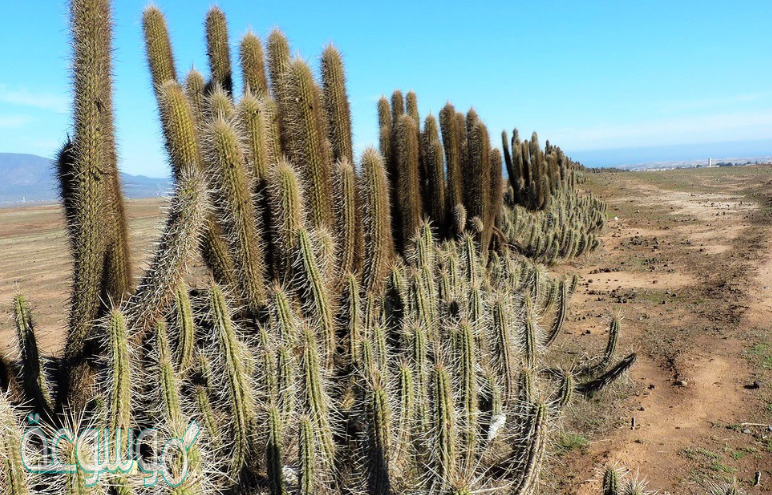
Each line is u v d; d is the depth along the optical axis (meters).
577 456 5.47
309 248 4.86
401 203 8.00
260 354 4.44
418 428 3.88
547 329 9.14
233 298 4.95
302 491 3.63
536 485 3.87
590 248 16.39
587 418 6.28
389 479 3.67
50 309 12.37
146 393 4.32
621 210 28.03
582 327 9.75
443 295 6.05
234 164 4.79
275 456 3.62
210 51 7.09
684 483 4.91
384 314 5.43
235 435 4.01
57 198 4.89
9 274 18.02
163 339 4.09
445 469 3.34
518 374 5.18
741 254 14.98
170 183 5.07
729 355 7.89
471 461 3.82
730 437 5.71
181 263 4.07
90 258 4.41
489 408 4.68
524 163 22.08
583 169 57.88
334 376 4.80
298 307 5.09
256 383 4.33
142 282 4.18
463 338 3.98
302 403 4.05
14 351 4.56
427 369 4.39
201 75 6.79
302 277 4.93
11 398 4.39
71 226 4.68
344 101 6.61
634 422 6.16
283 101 5.98
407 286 5.71
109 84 4.39
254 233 5.02
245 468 4.02
